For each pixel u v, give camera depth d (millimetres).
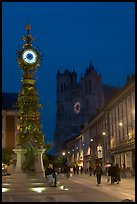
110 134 65938
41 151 27234
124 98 55156
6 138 79500
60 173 78562
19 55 28125
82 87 193500
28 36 28531
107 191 24391
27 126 27359
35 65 28219
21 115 27578
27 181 25188
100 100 192250
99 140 76750
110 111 66000
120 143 58000
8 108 81688
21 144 27125
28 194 21781
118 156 59844
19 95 28000
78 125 190125
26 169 26688
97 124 80375
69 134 193875
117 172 32469
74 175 63094
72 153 136000
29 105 27656
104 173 58344
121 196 21000
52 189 23938
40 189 23844
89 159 90375
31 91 27891
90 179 45188
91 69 194000
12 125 80625
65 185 30969
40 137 27484
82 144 106062
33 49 28375
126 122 54250
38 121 27750
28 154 26922
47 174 27766
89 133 92688
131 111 51125
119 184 32094
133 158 51219
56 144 196500
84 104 190125
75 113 194625
